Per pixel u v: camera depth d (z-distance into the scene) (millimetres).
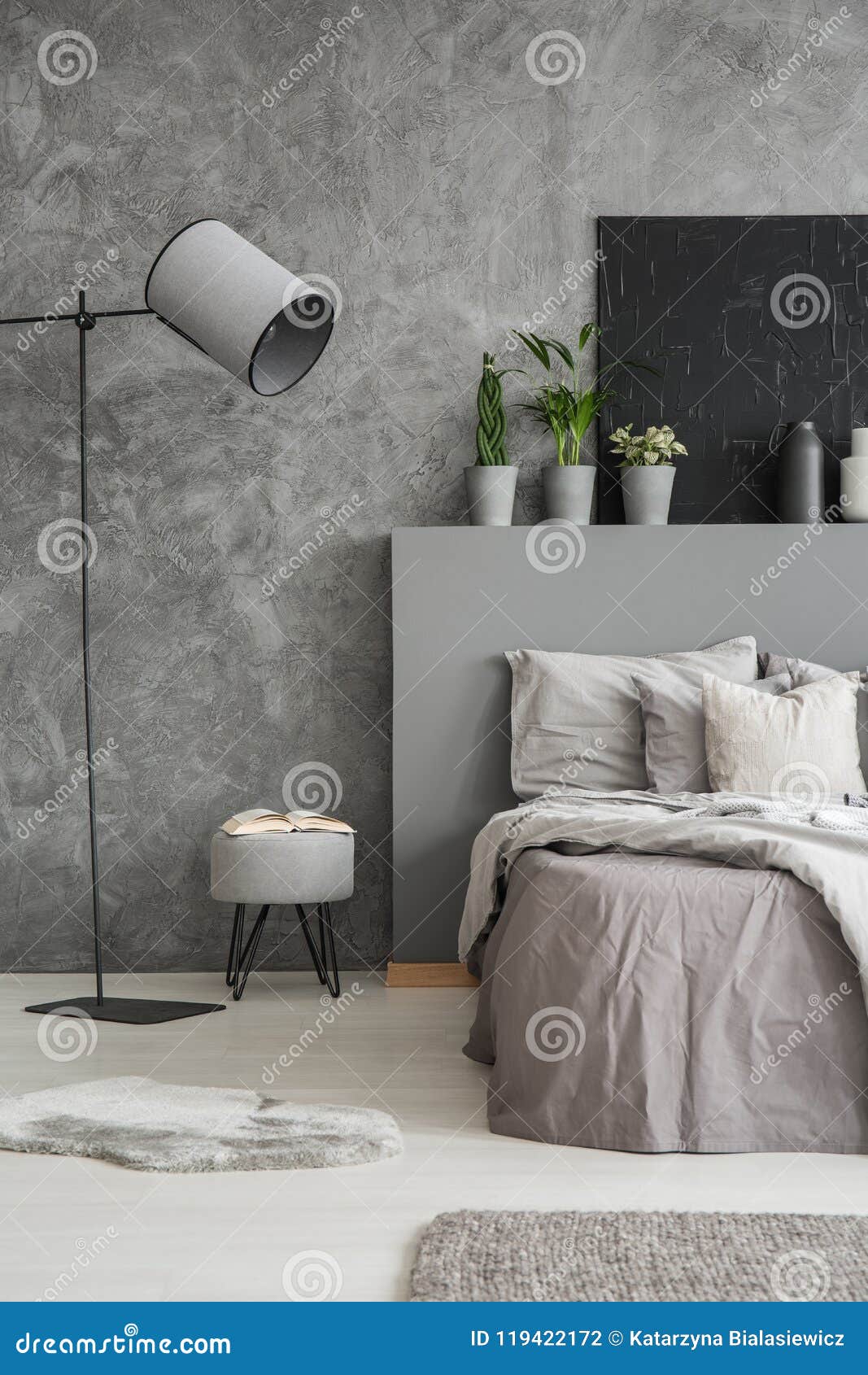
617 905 2348
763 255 4242
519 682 3873
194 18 4250
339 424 4238
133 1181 2072
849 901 2283
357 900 4184
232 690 4211
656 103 4262
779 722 3414
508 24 4273
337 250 4258
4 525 4219
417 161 4258
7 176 4238
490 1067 2855
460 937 3266
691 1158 2199
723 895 2338
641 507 4016
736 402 4242
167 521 4223
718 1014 2275
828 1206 1945
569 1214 1875
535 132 4266
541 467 4168
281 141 4254
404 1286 1646
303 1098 2562
